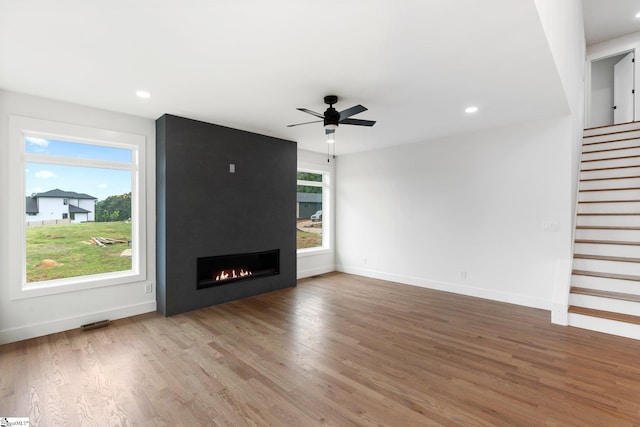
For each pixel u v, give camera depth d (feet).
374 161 19.89
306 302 14.64
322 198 22.12
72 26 6.61
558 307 11.53
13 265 10.26
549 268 13.41
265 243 16.24
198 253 13.57
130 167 12.87
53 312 10.98
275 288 16.74
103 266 12.44
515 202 14.30
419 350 9.57
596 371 8.24
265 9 6.01
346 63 8.32
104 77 9.18
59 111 11.07
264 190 16.17
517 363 8.71
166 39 7.15
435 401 7.01
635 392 7.29
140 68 8.63
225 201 14.51
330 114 10.39
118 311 12.37
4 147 10.12
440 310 13.39
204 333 10.93
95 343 10.11
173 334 10.84
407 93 10.41
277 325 11.69
